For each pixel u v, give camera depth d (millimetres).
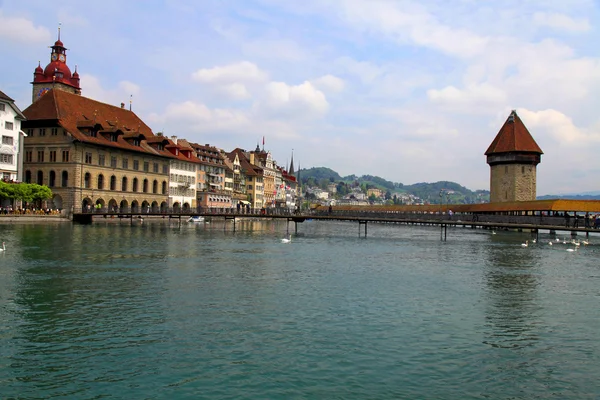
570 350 22656
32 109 113000
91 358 20453
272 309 28734
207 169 165125
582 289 37375
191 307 28812
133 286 34500
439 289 36219
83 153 110312
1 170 99438
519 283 39531
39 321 25359
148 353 21094
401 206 168625
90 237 68375
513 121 130375
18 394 17234
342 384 18453
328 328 25109
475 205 133875
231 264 46656
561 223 80688
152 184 133875
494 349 22594
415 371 19812
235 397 17250
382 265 48969
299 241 77875
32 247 53750
